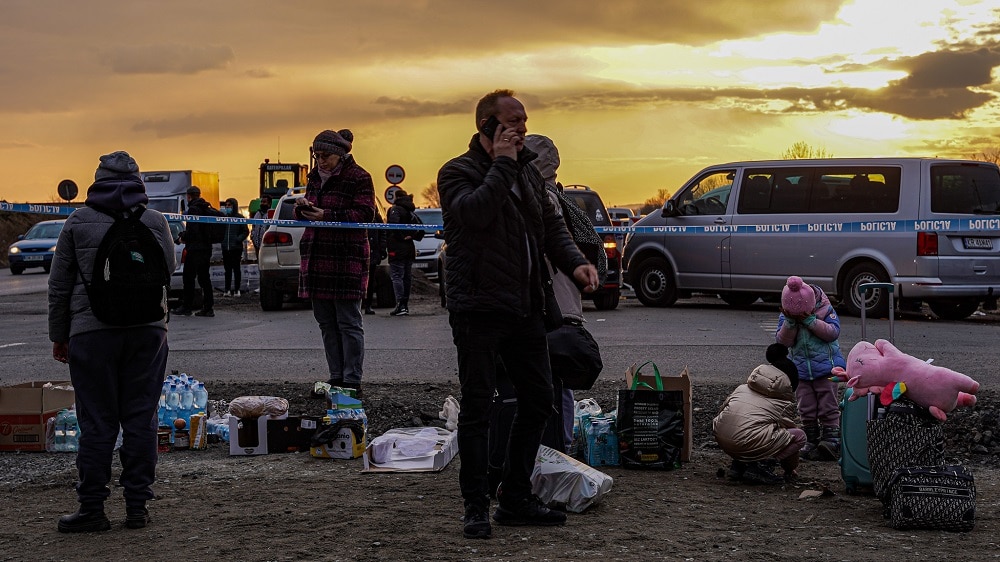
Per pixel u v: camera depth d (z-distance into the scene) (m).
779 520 5.33
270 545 4.86
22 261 37.19
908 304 17.86
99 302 5.12
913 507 5.11
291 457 7.10
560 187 6.09
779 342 7.19
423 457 6.68
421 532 5.05
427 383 9.83
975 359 11.48
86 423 5.22
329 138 8.64
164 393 7.55
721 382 9.88
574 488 5.43
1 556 4.79
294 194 18.88
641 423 6.54
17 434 7.47
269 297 18.78
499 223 4.89
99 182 5.29
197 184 37.44
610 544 4.84
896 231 15.76
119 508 5.67
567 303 6.04
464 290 4.90
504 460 5.68
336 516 5.38
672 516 5.39
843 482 6.25
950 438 7.36
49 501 5.90
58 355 5.48
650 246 18.50
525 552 4.71
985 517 5.42
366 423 7.55
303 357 12.23
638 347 12.66
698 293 21.11
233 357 12.27
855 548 4.78
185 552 4.78
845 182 16.45
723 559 4.60
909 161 16.02
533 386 5.13
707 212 17.81
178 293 19.89
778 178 17.06
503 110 4.84
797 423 7.68
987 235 15.84
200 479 6.41
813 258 16.55
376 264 18.22
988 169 16.22
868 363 5.50
